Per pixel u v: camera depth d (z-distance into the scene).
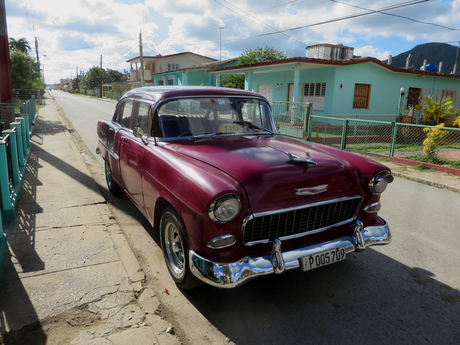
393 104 17.03
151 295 2.71
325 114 15.30
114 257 3.24
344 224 2.86
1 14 10.46
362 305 2.80
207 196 2.23
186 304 2.73
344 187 2.77
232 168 2.49
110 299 2.62
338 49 19.89
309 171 2.62
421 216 4.93
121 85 52.56
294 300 2.85
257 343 2.33
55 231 3.75
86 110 24.14
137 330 2.31
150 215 3.25
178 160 2.75
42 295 2.62
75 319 2.38
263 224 2.45
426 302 2.87
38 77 21.47
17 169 4.96
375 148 11.32
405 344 2.36
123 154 3.98
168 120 3.34
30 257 3.18
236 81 24.00
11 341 2.16
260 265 2.38
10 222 3.92
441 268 3.44
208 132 3.44
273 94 18.73
